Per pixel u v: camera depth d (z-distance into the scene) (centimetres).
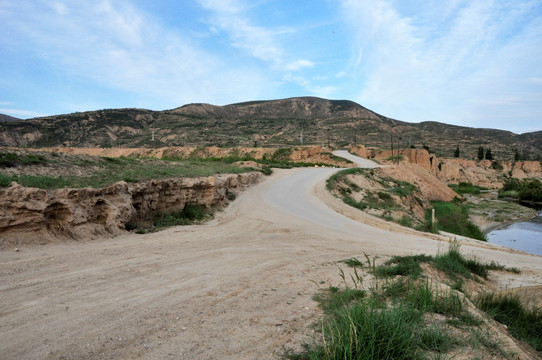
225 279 803
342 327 466
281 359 411
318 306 625
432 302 596
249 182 3469
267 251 1220
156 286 719
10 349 425
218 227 1759
